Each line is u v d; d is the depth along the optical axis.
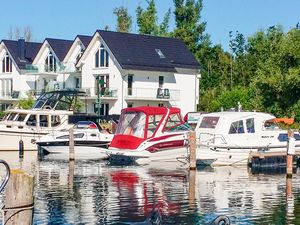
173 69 56.34
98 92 51.28
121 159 31.94
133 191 21.19
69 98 43.56
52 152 36.88
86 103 53.91
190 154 27.38
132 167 29.69
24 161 32.75
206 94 65.25
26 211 8.17
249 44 69.31
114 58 54.47
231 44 75.06
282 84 40.66
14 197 8.13
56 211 17.23
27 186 8.17
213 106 56.72
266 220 16.28
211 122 30.88
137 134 32.06
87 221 15.88
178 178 25.09
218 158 29.78
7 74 66.25
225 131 30.31
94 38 56.19
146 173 26.91
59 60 61.69
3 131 39.22
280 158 30.59
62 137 36.59
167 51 58.22
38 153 36.59
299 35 41.84
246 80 68.12
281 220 16.30
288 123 34.00
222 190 21.64
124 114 33.25
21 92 62.69
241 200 19.44
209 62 72.75
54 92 42.47
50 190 21.30
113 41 55.56
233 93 54.84
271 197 20.11
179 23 74.50
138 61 54.72
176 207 18.05
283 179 25.14
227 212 17.34
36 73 62.66
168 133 32.28
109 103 55.47
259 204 18.73
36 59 64.00
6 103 65.38
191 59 59.03
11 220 8.13
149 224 15.45
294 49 40.94
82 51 60.31
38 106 41.94
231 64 71.31
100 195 20.19
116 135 32.78
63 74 61.75
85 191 21.09
